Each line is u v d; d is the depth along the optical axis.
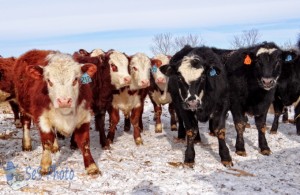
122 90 3.14
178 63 2.58
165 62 4.01
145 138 3.50
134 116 3.22
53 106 2.22
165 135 3.64
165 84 3.61
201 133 3.71
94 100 2.99
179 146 3.19
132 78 3.18
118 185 2.14
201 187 2.13
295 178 2.37
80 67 2.22
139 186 2.12
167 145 3.22
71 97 2.11
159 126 3.79
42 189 2.04
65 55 2.28
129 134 3.66
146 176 2.30
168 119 4.55
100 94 3.04
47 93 2.21
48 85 2.16
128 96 3.17
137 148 3.09
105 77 3.05
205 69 2.54
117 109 3.22
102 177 2.26
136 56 3.25
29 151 2.88
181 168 2.54
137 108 3.22
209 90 2.58
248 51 2.89
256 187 2.15
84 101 2.29
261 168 2.57
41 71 2.18
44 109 2.23
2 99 2.91
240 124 2.93
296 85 3.55
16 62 2.82
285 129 3.95
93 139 3.39
